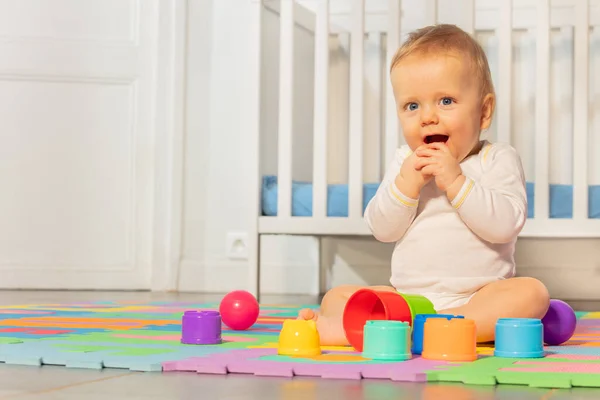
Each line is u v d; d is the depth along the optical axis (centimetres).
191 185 331
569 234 244
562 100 303
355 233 255
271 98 329
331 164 320
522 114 306
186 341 137
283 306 247
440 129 146
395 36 260
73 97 328
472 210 142
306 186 262
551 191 248
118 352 123
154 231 329
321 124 258
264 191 264
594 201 246
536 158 246
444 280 147
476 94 149
